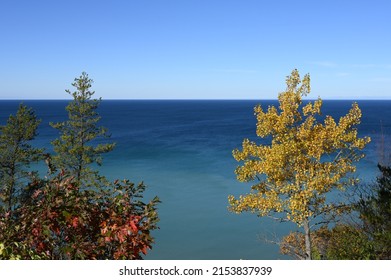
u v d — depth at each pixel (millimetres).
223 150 79500
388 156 13836
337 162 15766
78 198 4336
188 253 26922
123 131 123625
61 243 4348
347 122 15320
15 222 4117
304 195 14719
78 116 31047
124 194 4594
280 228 30938
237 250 27266
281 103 15898
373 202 12125
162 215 35656
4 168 26219
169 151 78562
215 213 36000
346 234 13883
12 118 27016
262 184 16406
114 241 4414
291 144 14680
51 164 4773
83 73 31125
